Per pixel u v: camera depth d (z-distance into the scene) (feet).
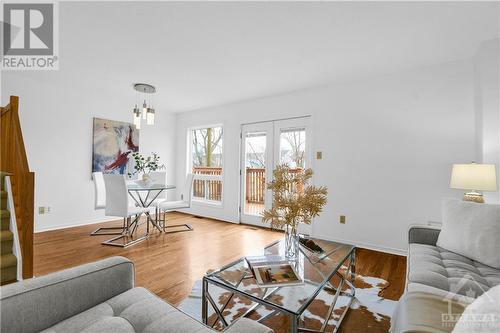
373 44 7.86
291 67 9.67
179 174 17.98
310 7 6.15
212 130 17.11
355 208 10.64
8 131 7.93
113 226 13.16
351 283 6.63
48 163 12.02
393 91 9.89
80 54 8.86
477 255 5.15
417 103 9.39
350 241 10.73
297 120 12.51
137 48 8.36
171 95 13.53
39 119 11.73
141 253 9.35
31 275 6.64
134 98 14.48
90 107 13.44
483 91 7.55
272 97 13.38
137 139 15.65
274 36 7.49
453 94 8.77
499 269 4.87
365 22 6.72
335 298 5.63
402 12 6.27
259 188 14.05
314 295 4.25
